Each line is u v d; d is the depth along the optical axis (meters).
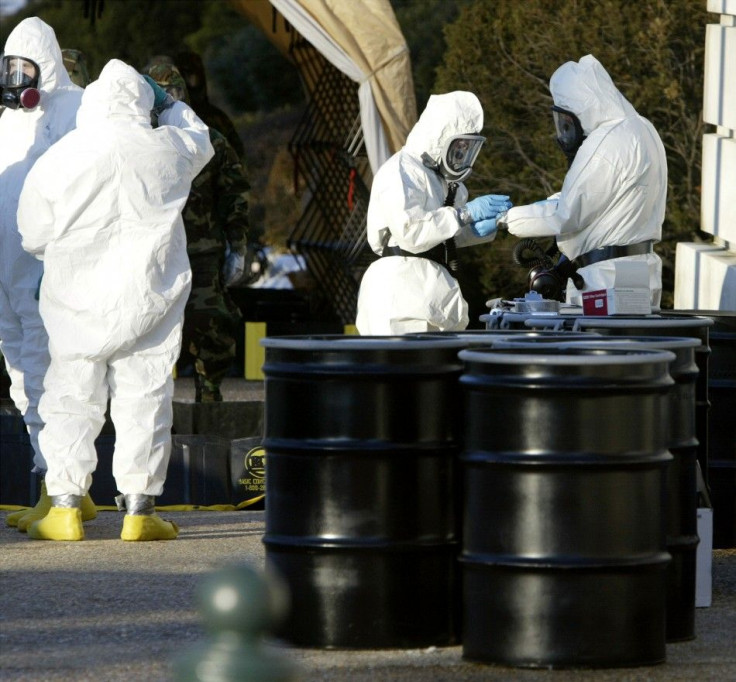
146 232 20.12
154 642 14.39
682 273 33.16
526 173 51.53
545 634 13.03
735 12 30.52
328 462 13.73
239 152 41.41
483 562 13.17
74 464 20.59
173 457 25.42
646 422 13.16
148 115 20.48
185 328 31.80
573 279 21.70
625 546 13.05
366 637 13.78
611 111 21.92
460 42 52.34
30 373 21.92
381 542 13.70
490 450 13.20
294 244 48.50
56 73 22.30
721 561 19.59
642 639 13.21
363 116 36.16
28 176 20.08
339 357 13.70
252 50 76.19
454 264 21.91
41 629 14.95
